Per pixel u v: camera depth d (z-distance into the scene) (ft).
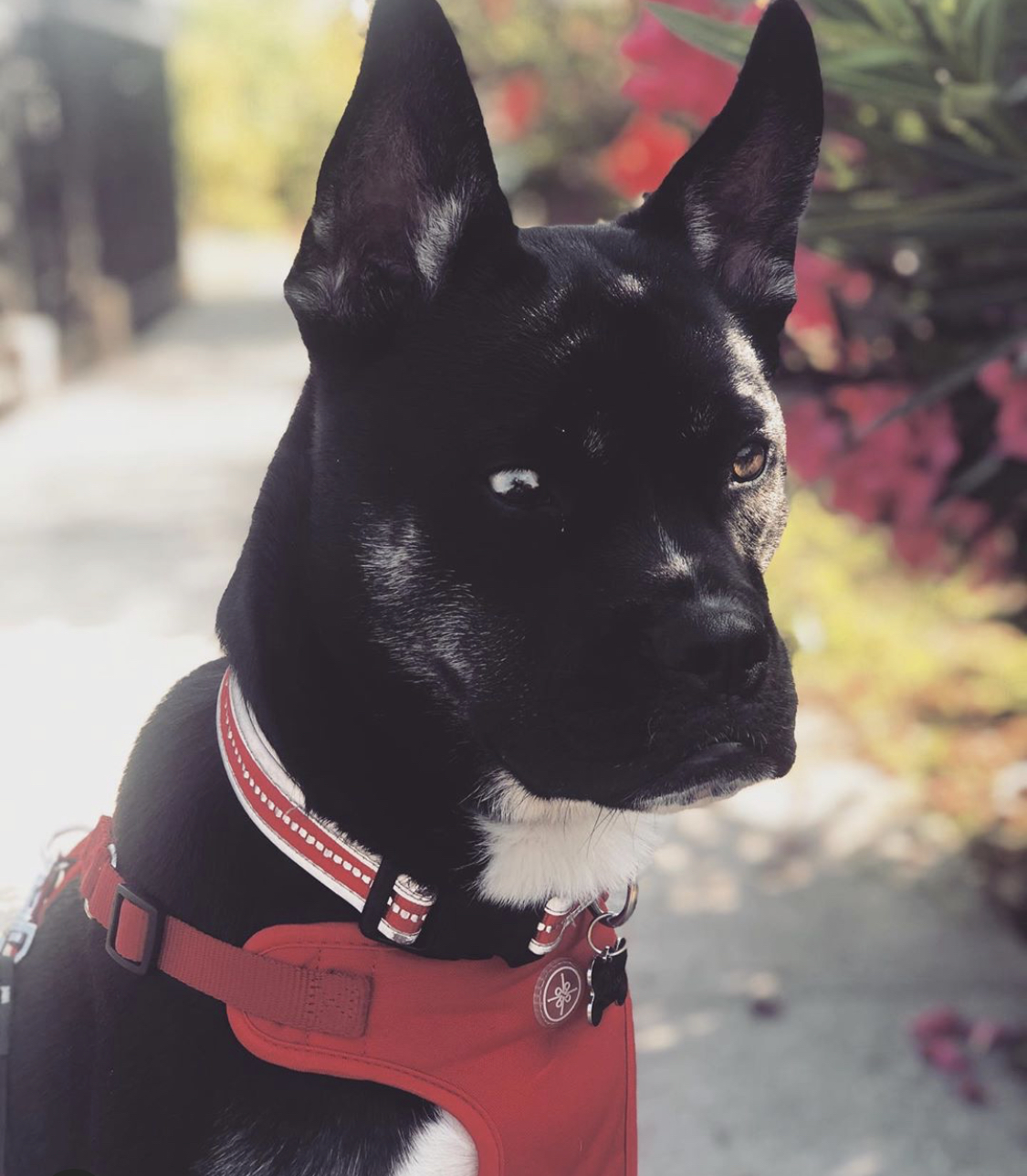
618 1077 2.08
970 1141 3.17
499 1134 1.89
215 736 2.05
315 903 1.91
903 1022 3.59
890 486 3.52
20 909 2.31
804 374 3.65
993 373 3.20
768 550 2.21
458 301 1.98
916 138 3.40
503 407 1.92
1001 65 3.14
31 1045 2.04
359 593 1.95
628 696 1.91
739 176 2.26
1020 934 4.00
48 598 6.48
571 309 1.98
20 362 11.53
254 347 15.44
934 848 4.47
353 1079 1.87
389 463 1.95
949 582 5.33
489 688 1.95
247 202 34.68
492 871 1.95
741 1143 3.17
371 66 1.93
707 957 3.89
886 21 3.04
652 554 1.95
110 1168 1.87
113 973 1.93
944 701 5.34
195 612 6.26
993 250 3.40
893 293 3.62
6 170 12.21
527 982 1.97
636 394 1.96
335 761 1.92
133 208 17.49
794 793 4.86
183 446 9.93
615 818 2.06
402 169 1.99
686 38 2.94
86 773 4.04
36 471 9.14
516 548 1.94
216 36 34.14
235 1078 1.85
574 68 8.43
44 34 13.43
